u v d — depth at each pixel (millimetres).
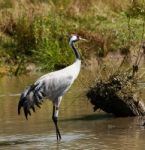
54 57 26375
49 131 13992
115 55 27312
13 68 25797
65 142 12781
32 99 13117
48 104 17719
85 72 23484
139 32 27266
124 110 15242
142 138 12844
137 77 15664
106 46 27828
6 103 17875
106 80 15422
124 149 11922
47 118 15547
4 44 27922
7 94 19609
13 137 13453
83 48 27234
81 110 16406
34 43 27688
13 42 28047
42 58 26484
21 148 12414
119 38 28141
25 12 30453
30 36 27922
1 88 21094
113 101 15242
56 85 13617
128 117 15273
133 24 28688
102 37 28406
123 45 27500
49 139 13156
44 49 26703
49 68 26141
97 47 27828
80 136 13312
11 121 15242
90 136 13266
